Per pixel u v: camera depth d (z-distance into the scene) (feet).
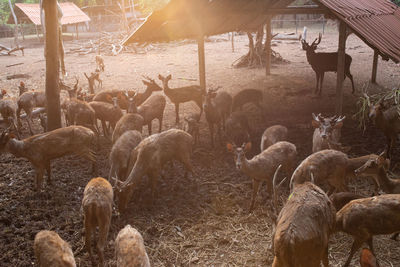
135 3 158.10
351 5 41.29
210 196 27.81
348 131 39.34
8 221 24.73
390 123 31.48
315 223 16.06
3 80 68.85
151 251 21.94
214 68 75.72
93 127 37.22
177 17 40.42
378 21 41.29
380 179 23.06
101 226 20.15
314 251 15.92
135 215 25.58
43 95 43.62
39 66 83.71
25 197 27.73
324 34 120.37
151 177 26.86
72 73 75.05
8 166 33.14
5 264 20.84
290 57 84.38
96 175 30.81
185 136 28.48
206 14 41.60
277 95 54.39
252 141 37.76
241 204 26.66
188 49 104.06
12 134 26.73
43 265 16.97
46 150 27.96
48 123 38.45
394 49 34.94
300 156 33.53
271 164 25.71
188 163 28.89
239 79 65.21
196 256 21.49
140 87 61.82
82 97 41.86
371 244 19.67
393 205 18.02
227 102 40.40
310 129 40.34
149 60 88.69
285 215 16.65
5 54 102.73
